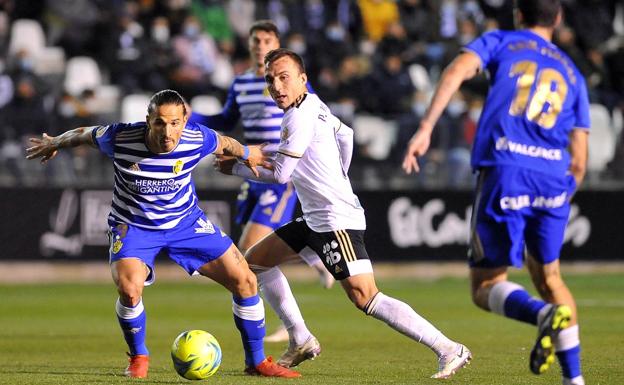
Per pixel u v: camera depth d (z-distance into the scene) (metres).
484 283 22.20
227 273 25.91
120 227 25.59
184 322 43.94
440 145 70.25
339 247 25.45
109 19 82.06
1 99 71.75
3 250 64.56
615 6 96.94
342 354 32.28
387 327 41.59
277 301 27.12
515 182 21.80
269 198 36.47
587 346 33.66
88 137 25.17
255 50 36.12
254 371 26.44
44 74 76.81
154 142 24.52
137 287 25.31
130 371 26.27
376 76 77.94
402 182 69.75
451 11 89.75
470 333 38.91
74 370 28.08
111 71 79.62
